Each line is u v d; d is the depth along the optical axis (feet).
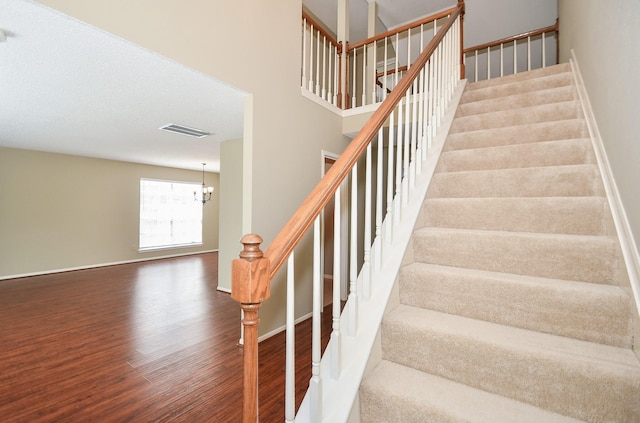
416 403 3.49
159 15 6.66
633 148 3.85
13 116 11.04
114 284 15.92
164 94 8.95
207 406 6.05
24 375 7.17
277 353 8.41
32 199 17.48
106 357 8.05
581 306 3.80
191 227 26.45
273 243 3.00
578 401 3.26
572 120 6.74
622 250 3.96
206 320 10.87
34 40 6.11
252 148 8.91
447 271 4.81
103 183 20.56
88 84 8.23
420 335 4.12
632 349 3.54
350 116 12.86
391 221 5.34
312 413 3.48
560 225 5.08
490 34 16.69
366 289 4.67
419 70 6.33
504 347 3.61
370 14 16.08
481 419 3.22
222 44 7.99
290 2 10.21
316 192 3.51
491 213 5.63
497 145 7.45
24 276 17.17
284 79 9.98
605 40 5.25
